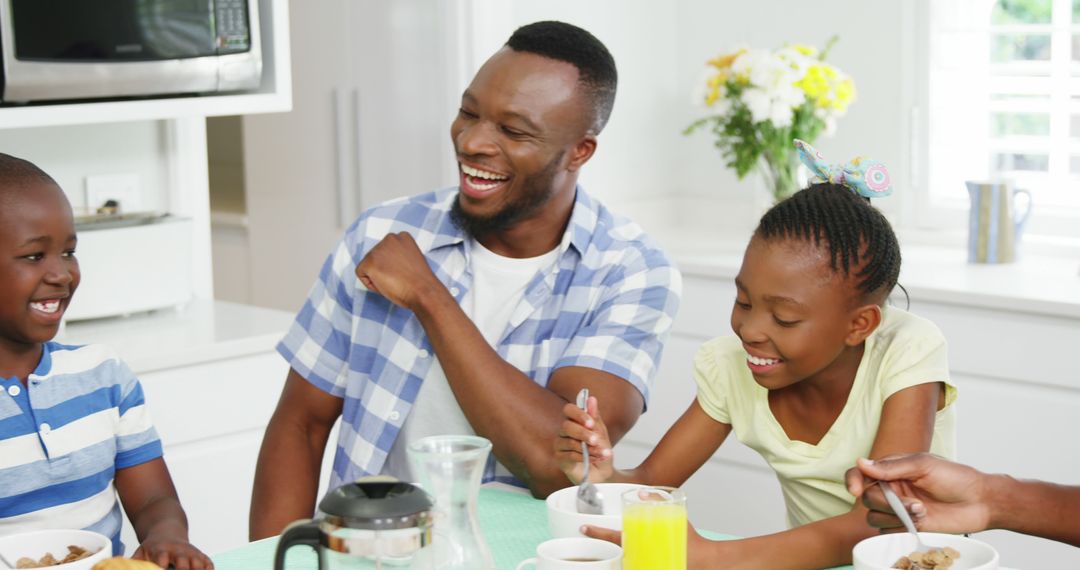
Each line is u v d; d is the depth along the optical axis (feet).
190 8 7.61
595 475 4.87
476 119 5.55
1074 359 8.34
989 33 10.11
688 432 5.39
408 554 3.24
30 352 5.10
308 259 11.69
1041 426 8.55
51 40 7.07
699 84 10.22
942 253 10.14
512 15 10.19
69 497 5.08
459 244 5.81
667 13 11.52
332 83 11.11
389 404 5.71
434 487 3.63
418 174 10.61
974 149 10.38
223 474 7.78
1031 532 4.39
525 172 5.48
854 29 10.68
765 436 5.18
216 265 12.81
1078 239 9.91
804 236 4.66
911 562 3.90
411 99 10.54
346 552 3.23
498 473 5.66
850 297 4.72
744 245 10.49
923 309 8.94
